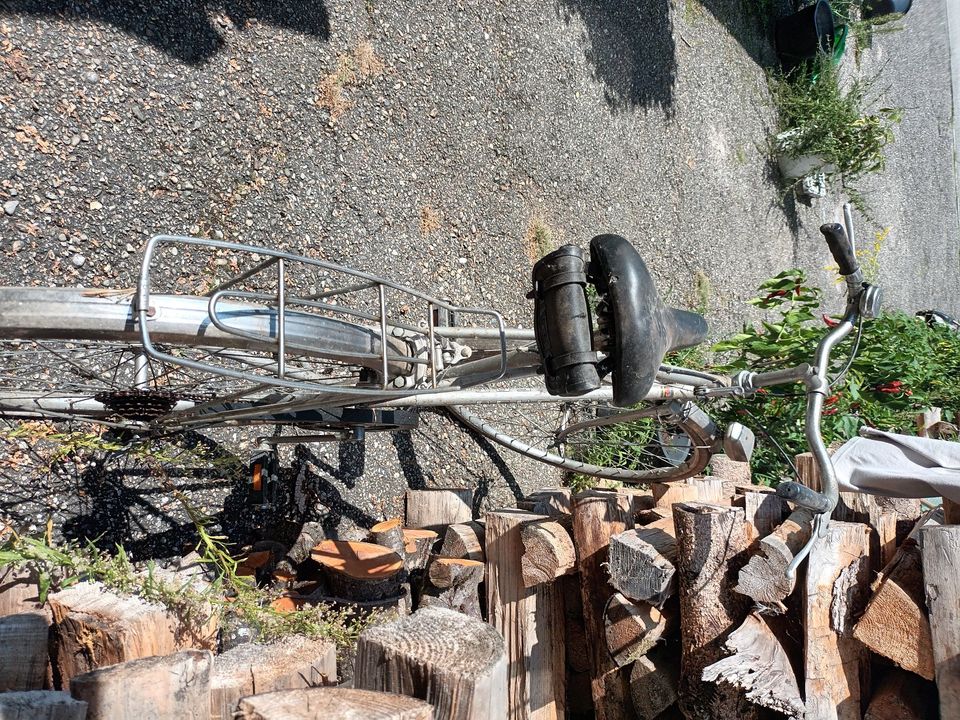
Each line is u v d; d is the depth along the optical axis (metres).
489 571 2.94
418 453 3.99
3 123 2.76
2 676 1.72
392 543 3.01
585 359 1.73
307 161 3.77
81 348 2.47
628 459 4.73
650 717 2.57
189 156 3.30
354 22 4.19
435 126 4.54
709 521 2.42
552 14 5.70
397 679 1.52
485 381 2.29
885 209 10.75
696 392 2.65
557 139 5.52
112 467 2.79
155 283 3.11
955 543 2.12
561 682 2.94
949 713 2.08
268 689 1.73
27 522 2.57
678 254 6.70
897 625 2.22
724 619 2.40
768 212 8.25
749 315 7.55
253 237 3.48
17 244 2.74
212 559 2.28
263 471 3.07
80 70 3.00
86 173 2.95
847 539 2.43
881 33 10.85
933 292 11.77
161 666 1.47
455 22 4.84
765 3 9.01
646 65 6.71
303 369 2.59
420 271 4.28
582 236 5.63
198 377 2.71
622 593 2.57
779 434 4.26
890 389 4.73
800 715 2.17
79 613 1.76
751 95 8.34
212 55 3.48
